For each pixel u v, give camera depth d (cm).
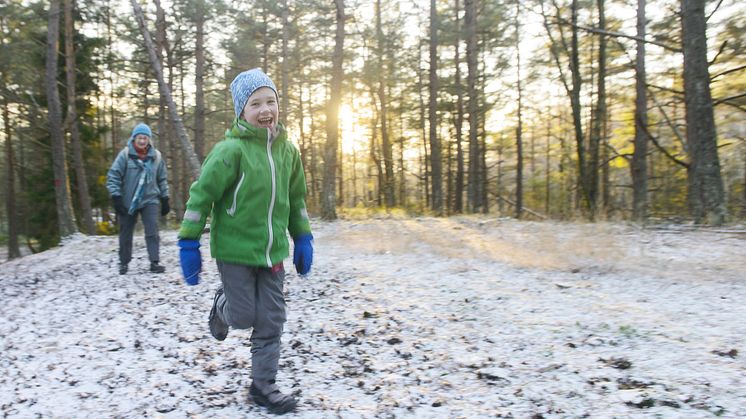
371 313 452
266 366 280
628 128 1888
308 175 3878
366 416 266
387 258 732
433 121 1991
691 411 245
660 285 504
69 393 314
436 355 349
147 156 688
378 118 3234
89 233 1587
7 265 925
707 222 845
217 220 278
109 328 455
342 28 1394
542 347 350
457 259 692
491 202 3475
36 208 1933
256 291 282
